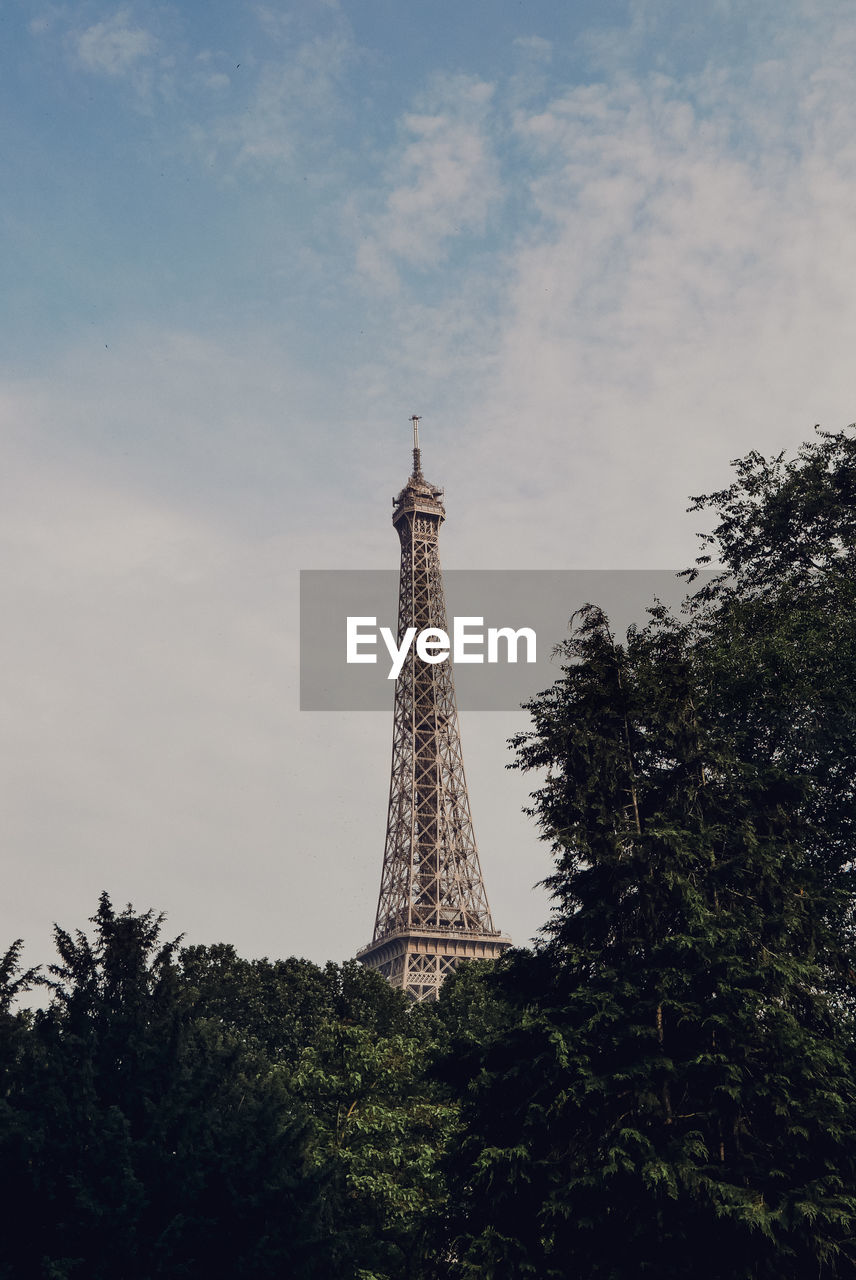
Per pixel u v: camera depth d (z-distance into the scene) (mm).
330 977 105250
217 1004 96062
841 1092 41812
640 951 44594
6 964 39969
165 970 40031
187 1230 33594
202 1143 35562
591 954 44500
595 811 46844
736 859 44594
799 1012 43812
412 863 196500
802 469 55375
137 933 40000
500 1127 44781
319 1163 47812
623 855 44844
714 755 47062
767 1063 41438
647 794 47844
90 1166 32938
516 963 48250
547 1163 42188
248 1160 35938
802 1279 39344
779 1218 37438
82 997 37562
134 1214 32094
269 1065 70438
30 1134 32812
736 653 50531
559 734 47750
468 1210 44688
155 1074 36562
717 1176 39688
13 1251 32250
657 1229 39469
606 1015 42094
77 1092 34219
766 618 51938
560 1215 41062
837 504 53906
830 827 49625
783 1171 39844
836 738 48531
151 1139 34562
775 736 50344
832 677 48125
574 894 46594
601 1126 41938
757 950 43781
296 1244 34875
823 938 44938
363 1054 67375
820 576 53375
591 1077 41375
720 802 46688
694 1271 39250
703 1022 41031
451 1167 46156
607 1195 40469
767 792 47219
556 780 48281
